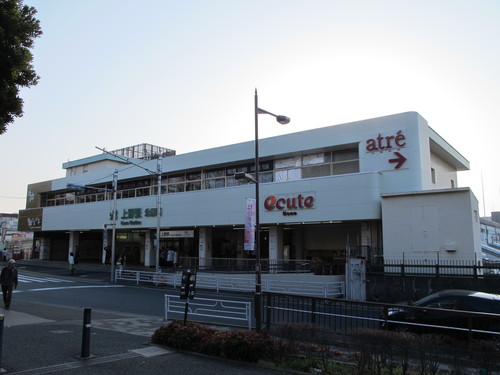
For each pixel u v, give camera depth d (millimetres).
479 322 8133
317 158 27328
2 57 9547
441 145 27453
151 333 11086
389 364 6738
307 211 25281
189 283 9984
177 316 14898
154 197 35219
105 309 16594
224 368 7512
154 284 27188
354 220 24062
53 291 22203
